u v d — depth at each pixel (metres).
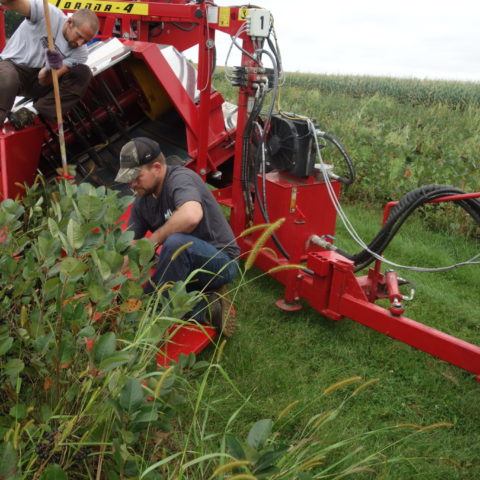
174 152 4.43
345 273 3.14
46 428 1.59
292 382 2.87
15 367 1.65
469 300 4.20
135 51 3.73
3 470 1.30
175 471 1.75
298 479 1.59
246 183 3.83
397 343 3.38
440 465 2.35
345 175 7.01
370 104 17.86
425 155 7.84
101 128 4.44
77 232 1.76
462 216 5.72
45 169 4.17
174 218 2.79
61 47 3.36
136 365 1.76
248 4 3.66
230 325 3.15
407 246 5.11
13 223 2.18
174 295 1.93
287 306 3.60
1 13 4.50
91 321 1.83
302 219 3.51
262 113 4.11
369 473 2.23
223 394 2.68
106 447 1.77
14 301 1.96
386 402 2.79
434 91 23.58
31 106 3.48
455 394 2.91
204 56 3.79
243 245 4.08
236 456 1.31
